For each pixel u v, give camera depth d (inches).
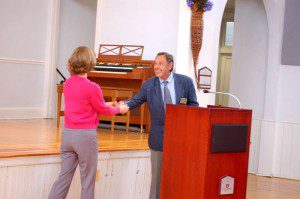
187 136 173.6
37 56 383.9
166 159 181.8
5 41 361.1
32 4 377.4
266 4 382.9
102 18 332.5
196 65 305.4
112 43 329.7
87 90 188.4
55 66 394.9
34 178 208.2
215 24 314.3
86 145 191.0
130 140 262.4
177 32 310.2
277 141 383.9
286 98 381.7
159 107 198.5
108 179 234.4
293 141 379.9
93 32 426.9
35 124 327.0
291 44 376.8
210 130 166.4
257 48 398.0
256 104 397.7
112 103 207.9
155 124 200.8
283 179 378.9
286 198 316.8
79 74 191.6
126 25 326.3
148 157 250.2
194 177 170.4
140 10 322.3
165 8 315.6
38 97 386.6
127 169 242.2
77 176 224.8
